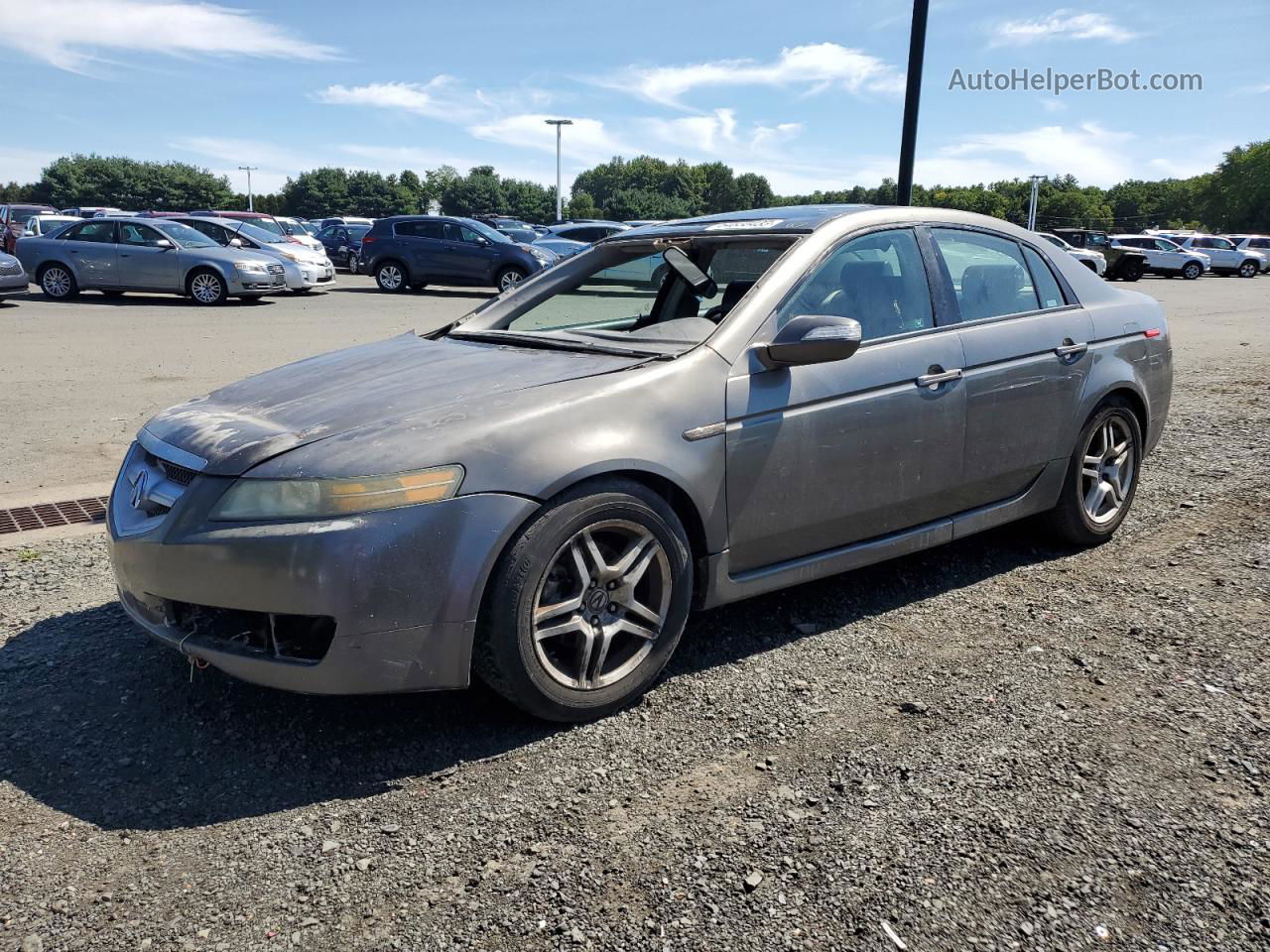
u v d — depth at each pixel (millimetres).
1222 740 2846
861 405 3512
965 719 2986
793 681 3258
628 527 2990
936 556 4473
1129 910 2150
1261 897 2186
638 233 4266
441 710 3088
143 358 10453
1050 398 4164
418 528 2672
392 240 21000
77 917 2158
